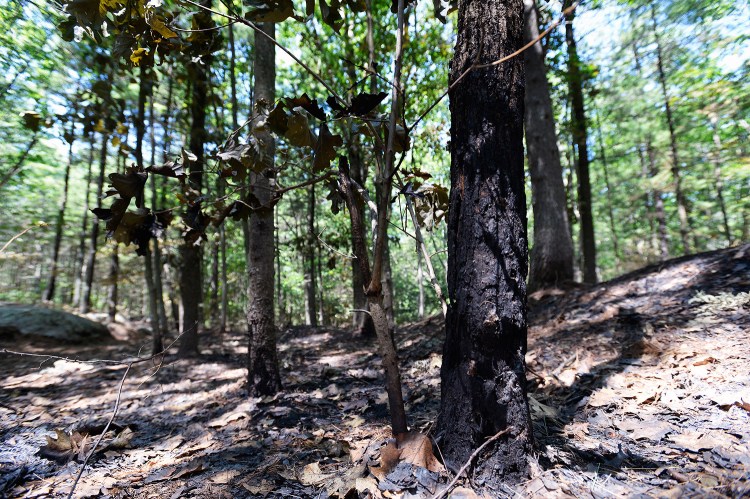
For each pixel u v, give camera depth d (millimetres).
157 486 2361
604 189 19906
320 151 2273
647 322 4215
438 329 6789
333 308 22672
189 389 4977
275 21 2219
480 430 1953
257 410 3789
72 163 14094
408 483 1907
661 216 14859
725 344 3385
